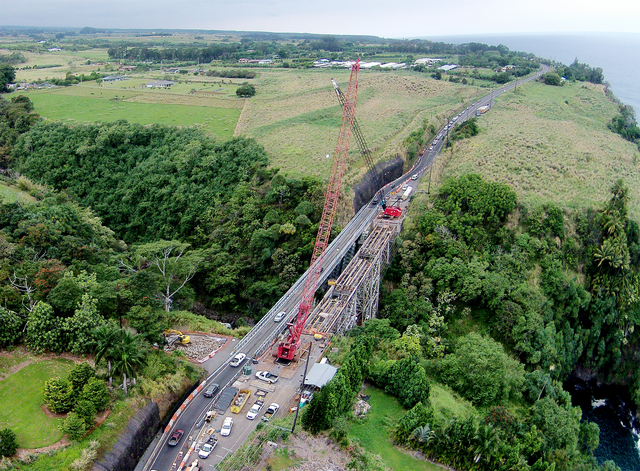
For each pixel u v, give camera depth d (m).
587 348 152.25
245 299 163.38
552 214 159.38
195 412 94.94
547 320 141.88
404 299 149.00
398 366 102.56
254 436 86.31
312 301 134.62
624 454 128.75
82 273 121.19
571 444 103.88
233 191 197.00
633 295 155.00
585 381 151.50
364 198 184.12
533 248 154.50
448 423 91.62
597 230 162.25
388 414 97.50
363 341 109.00
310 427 88.06
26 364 97.25
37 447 78.06
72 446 78.94
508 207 160.00
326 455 83.88
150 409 91.44
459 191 167.38
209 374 108.31
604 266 157.88
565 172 194.62
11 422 82.44
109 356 89.88
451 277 146.75
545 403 107.50
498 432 91.69
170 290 150.25
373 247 154.50
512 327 136.62
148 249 154.00
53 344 100.25
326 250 149.75
